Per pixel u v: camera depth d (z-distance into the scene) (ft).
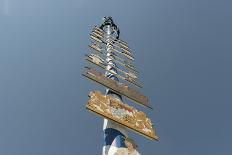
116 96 100.27
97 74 101.04
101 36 132.05
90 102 87.92
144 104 103.24
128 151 83.92
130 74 117.19
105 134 88.89
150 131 93.25
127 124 89.40
